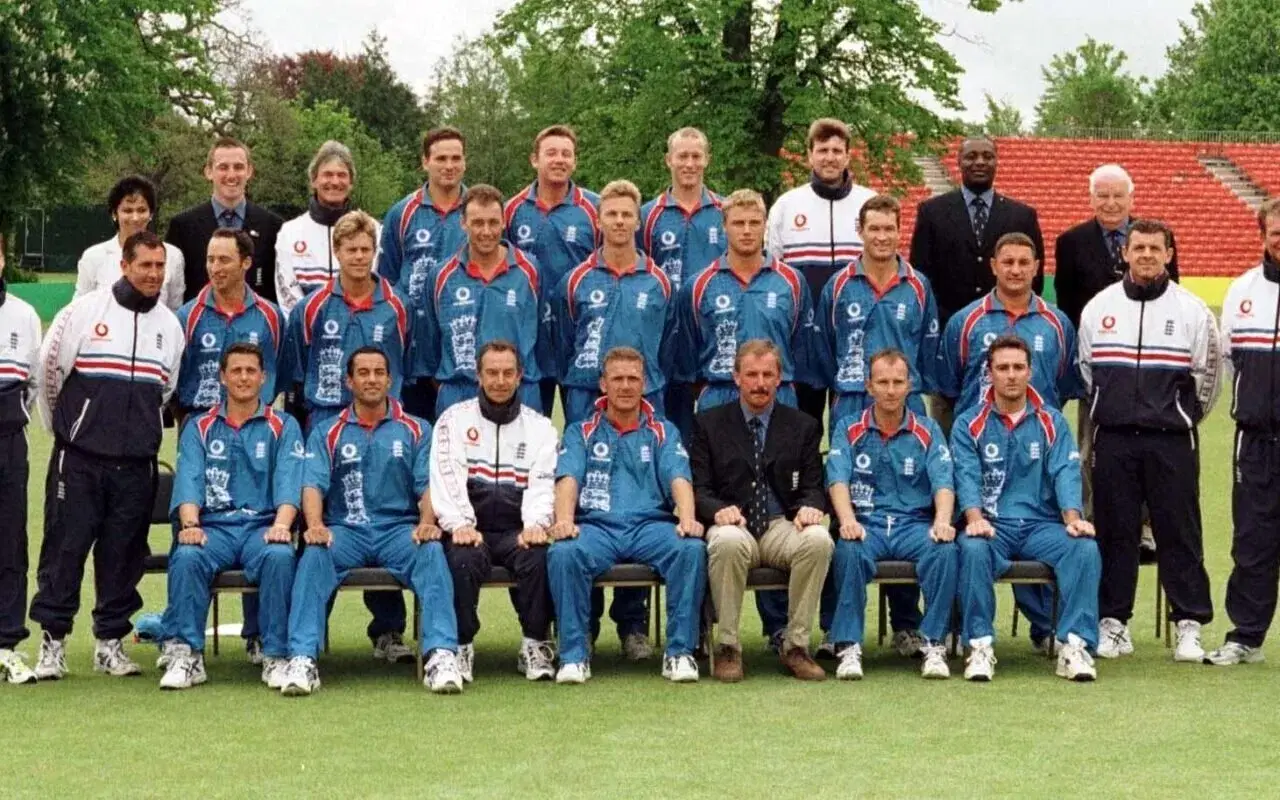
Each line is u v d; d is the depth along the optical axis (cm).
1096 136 4619
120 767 654
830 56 3400
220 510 852
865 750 679
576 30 3459
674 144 971
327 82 8006
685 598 836
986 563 841
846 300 927
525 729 719
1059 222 4166
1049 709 760
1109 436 903
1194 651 888
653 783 626
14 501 841
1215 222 4172
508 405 862
